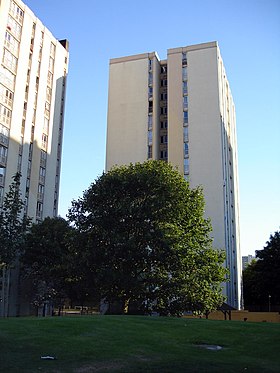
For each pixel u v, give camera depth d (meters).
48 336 13.48
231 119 78.31
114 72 74.31
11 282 45.72
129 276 31.09
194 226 34.34
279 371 10.55
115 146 69.69
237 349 13.23
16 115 50.19
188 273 32.69
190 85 68.38
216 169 62.69
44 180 54.50
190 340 14.29
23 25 53.22
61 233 45.00
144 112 70.31
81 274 33.25
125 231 32.59
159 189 33.53
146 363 10.79
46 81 57.22
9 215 29.34
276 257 59.59
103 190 34.00
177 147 65.81
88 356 11.28
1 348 11.69
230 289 61.44
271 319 47.09
